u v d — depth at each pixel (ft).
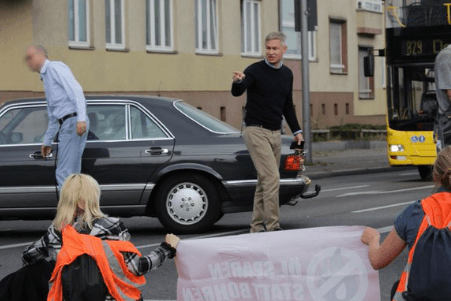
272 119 37.42
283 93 37.63
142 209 42.37
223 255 19.07
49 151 40.75
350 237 18.83
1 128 42.78
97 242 18.11
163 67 106.42
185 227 42.39
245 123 37.88
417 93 74.64
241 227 45.27
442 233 15.71
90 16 96.68
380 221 46.50
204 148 42.39
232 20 118.01
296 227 44.68
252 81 37.35
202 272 19.13
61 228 18.57
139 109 42.98
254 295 19.03
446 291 15.35
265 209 37.40
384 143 128.98
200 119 43.47
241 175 42.34
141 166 42.22
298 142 38.75
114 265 18.12
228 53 117.29
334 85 142.00
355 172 89.40
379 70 157.28
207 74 113.39
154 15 106.01
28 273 19.56
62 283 17.89
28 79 88.84
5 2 86.58
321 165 94.17
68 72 40.14
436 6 73.05
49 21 91.15
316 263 18.89
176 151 42.34
